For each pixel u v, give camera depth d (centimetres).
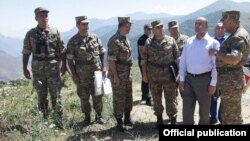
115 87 731
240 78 557
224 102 570
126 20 712
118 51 715
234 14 545
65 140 693
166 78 715
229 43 549
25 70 772
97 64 770
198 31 633
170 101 728
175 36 807
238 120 571
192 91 645
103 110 864
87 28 753
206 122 646
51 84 765
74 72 767
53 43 760
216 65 576
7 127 734
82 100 784
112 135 722
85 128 764
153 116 857
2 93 1034
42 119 746
